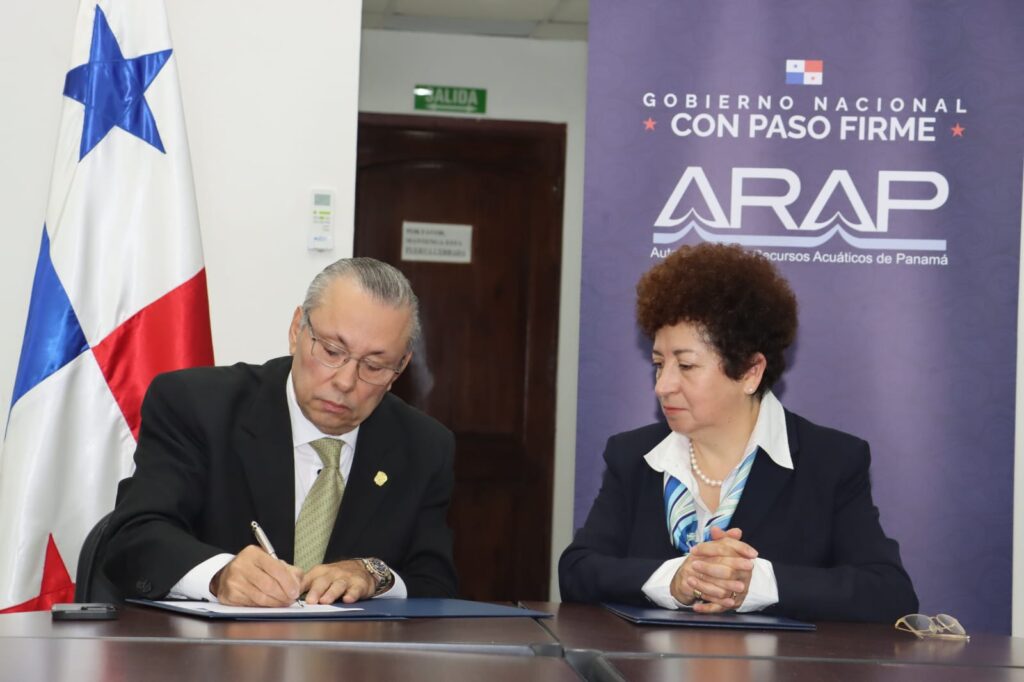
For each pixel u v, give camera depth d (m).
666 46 3.24
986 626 3.20
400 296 2.02
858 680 1.24
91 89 2.87
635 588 1.91
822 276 3.23
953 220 3.24
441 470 2.19
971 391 3.23
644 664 1.28
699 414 2.11
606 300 3.21
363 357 1.98
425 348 5.46
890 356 3.23
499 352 5.50
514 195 5.50
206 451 2.04
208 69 3.27
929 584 3.20
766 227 3.23
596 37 3.22
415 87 5.39
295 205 3.30
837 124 3.25
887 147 3.25
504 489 5.50
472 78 5.43
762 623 1.69
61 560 2.70
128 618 1.48
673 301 2.11
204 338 2.87
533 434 5.50
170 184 2.89
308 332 2.01
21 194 3.16
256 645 1.28
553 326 5.50
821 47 3.25
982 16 3.26
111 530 1.88
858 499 2.16
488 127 5.43
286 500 2.03
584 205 3.22
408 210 5.45
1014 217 3.25
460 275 5.48
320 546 2.03
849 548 2.10
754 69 3.25
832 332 3.22
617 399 3.21
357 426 2.12
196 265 2.89
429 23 5.26
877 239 3.23
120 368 2.79
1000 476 3.22
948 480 3.21
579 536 2.20
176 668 1.12
